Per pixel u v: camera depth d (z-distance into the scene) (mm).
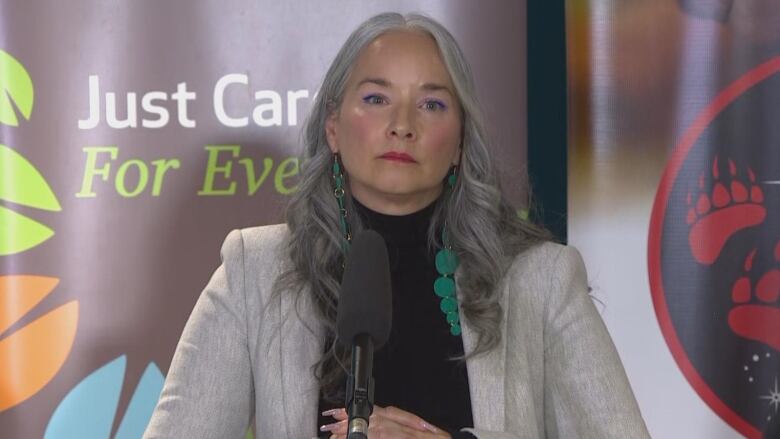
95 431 8766
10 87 8680
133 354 8781
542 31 8758
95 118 8742
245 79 8828
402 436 5332
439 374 5797
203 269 8820
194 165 8805
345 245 5969
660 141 8609
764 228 8609
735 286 8633
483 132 6051
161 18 8773
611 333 8672
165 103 8789
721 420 8656
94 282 8742
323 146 6109
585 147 8625
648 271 8648
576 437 5852
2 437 8680
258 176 8828
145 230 8781
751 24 8555
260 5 8836
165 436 5559
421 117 5844
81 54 8727
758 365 8633
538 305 5984
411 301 5934
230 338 5836
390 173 5789
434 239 6047
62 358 8727
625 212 8633
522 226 6242
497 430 5621
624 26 8578
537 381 5883
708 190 8625
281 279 5898
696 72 8578
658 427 8672
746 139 8602
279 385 5730
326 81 6066
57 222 8727
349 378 4348
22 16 8695
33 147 8711
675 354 8656
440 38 5941
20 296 8695
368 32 5973
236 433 5816
